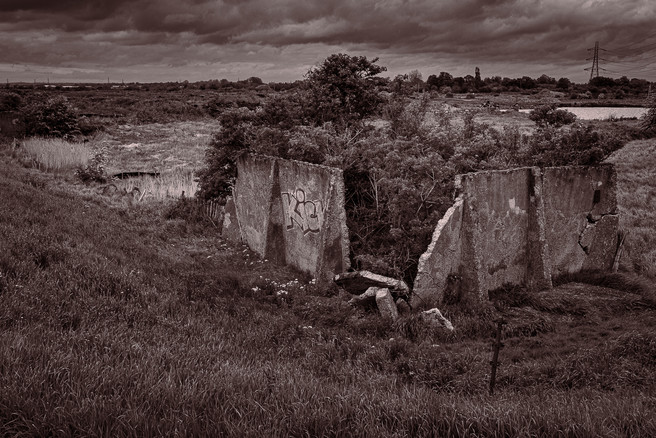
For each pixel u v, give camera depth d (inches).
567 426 183.3
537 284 536.4
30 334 258.4
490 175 499.8
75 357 224.8
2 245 415.8
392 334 403.5
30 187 755.4
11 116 1430.9
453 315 449.1
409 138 676.7
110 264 451.8
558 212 561.3
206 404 194.5
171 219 764.6
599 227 598.2
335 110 783.7
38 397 183.9
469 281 487.8
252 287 485.1
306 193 544.1
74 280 390.3
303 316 433.4
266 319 407.5
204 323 371.6
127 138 1673.2
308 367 316.8
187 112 2396.7
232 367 259.0
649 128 1841.8
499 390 295.7
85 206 739.4
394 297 459.2
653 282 561.3
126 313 355.3
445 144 599.5
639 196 990.4
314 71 827.4
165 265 520.1
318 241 521.7
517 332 420.5
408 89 751.7
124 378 209.0
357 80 826.8
